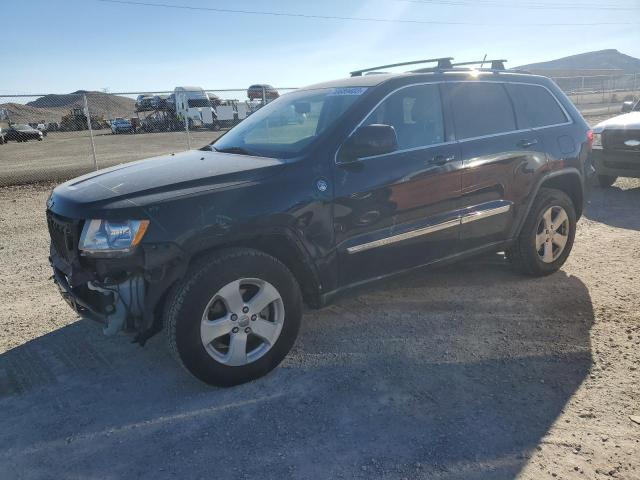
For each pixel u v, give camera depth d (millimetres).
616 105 30531
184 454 2578
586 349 3467
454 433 2658
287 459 2512
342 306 4281
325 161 3322
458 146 3945
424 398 2975
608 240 5938
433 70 4137
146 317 2883
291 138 3693
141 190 2932
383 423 2760
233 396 3070
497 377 3166
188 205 2881
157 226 2791
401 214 3635
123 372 3389
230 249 3059
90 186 3176
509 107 4430
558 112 4836
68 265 3031
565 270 4992
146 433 2754
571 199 5039
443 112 3977
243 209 2994
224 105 34000
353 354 3504
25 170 15672
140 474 2451
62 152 23547
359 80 4008
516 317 3980
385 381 3166
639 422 2709
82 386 3230
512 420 2750
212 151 4070
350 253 3432
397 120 3725
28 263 5828
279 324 3232
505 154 4207
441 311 4129
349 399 2992
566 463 2428
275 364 3270
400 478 2359
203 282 2904
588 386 3043
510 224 4379
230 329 3049
